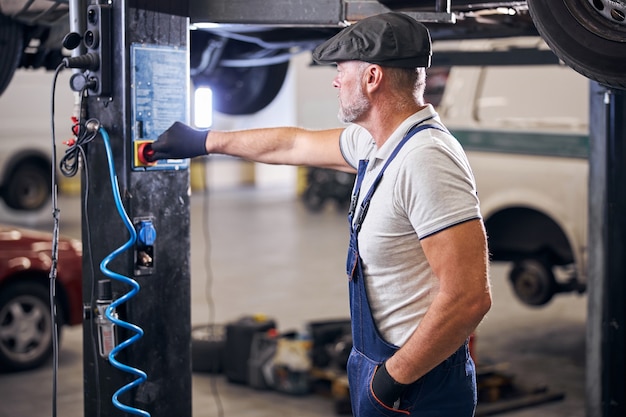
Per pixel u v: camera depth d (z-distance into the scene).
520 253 8.02
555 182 7.50
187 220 3.58
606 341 4.72
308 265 11.59
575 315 8.97
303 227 15.05
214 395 6.48
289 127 3.59
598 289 4.82
